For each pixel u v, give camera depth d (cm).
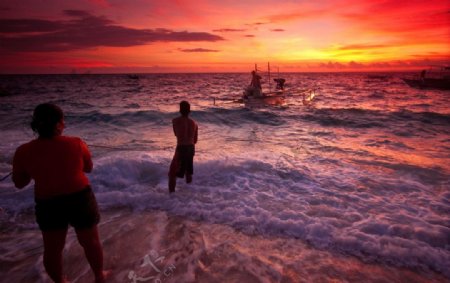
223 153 688
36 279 259
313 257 291
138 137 1019
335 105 2497
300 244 315
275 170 563
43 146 203
